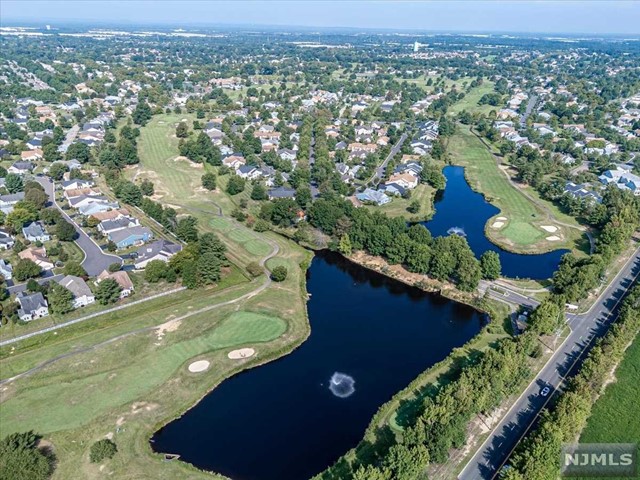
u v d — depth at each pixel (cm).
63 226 17175
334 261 17350
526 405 10369
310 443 9712
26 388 10662
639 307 12988
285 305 14200
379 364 12106
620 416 10094
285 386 11262
